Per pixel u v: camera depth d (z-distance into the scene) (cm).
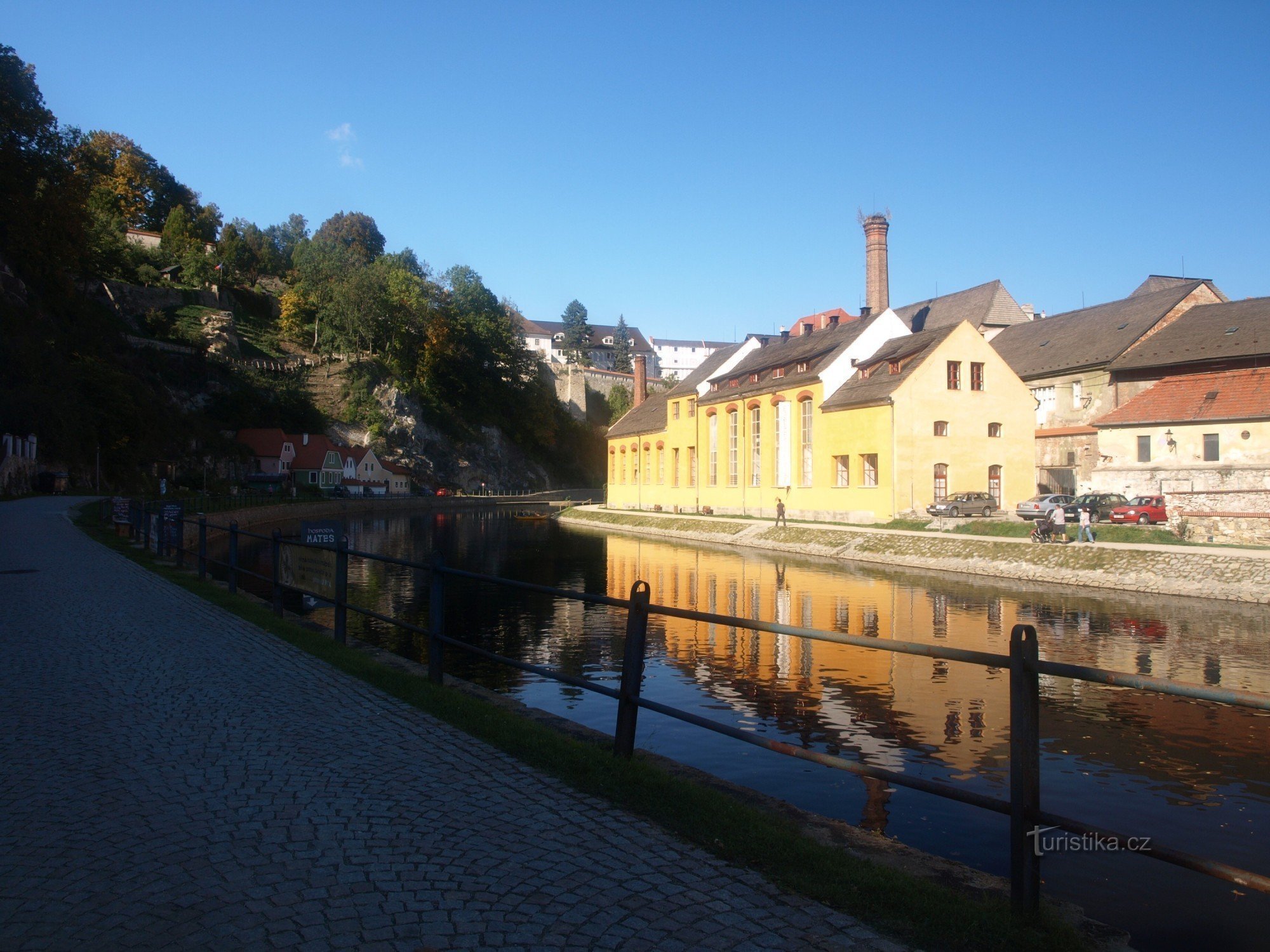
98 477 6122
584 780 609
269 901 417
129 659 996
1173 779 971
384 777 612
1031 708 408
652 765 679
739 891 438
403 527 6281
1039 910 414
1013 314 6694
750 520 5325
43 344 6391
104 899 417
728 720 1225
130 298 10294
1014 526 3653
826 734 1157
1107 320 5569
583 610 2269
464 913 408
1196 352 4681
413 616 2139
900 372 4528
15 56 6625
